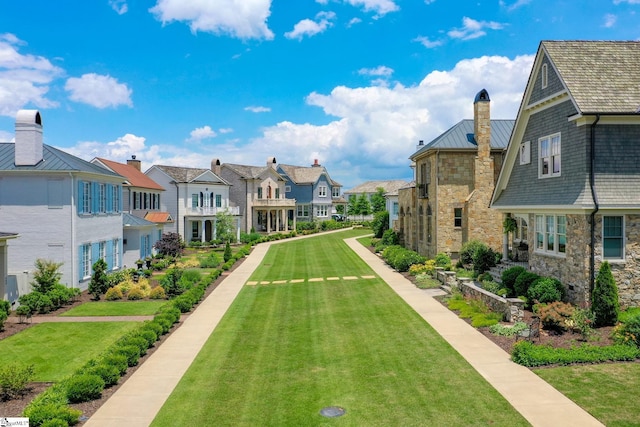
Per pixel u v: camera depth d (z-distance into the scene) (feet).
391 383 39.27
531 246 66.90
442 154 99.91
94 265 79.87
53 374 43.78
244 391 38.81
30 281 73.51
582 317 48.47
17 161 78.43
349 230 233.14
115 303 74.84
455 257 100.37
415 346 48.37
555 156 61.05
